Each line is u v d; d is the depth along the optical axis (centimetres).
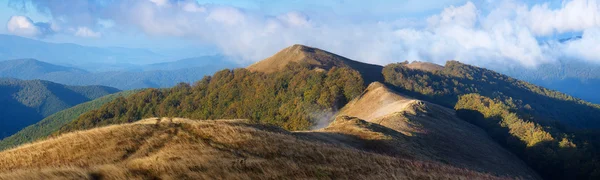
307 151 2411
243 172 1788
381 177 2148
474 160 5294
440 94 17175
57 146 2112
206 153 2019
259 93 16075
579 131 9569
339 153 2520
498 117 9331
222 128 2514
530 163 7306
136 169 1677
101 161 1869
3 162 2005
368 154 2697
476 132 8362
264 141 2436
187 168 1719
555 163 6831
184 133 2342
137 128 2347
